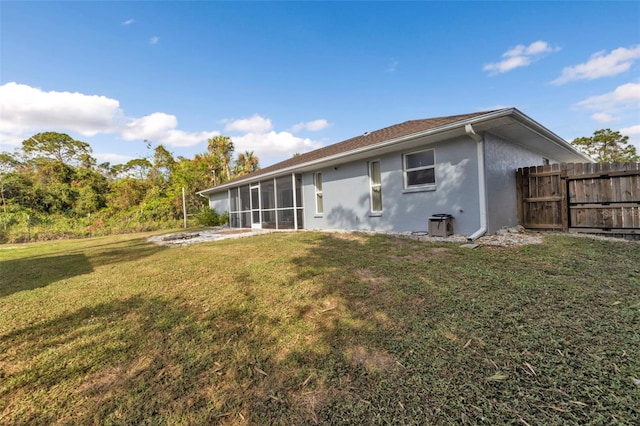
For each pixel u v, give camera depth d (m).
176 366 2.04
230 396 1.70
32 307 3.44
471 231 6.67
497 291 3.09
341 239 7.48
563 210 6.73
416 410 1.49
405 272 3.98
